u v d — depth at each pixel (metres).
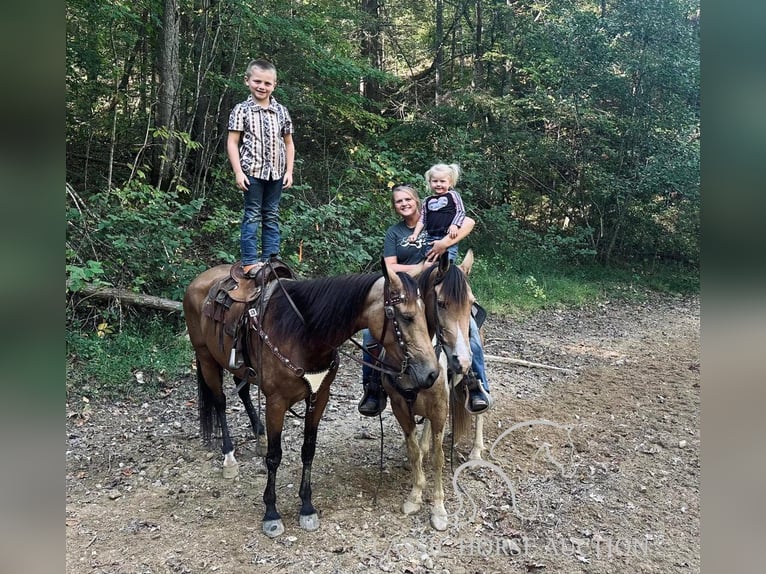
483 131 12.66
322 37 9.98
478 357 3.65
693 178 12.05
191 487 3.65
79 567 2.83
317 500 3.49
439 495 3.30
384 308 2.84
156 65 9.01
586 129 12.57
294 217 7.31
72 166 8.27
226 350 3.50
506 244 11.55
